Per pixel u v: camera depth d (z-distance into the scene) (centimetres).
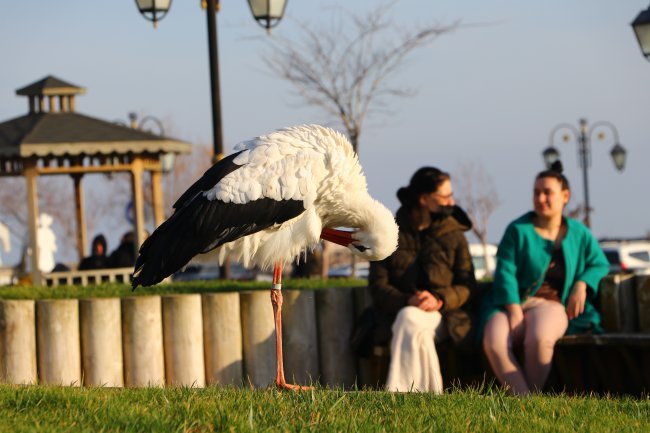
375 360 1127
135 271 893
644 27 1499
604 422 721
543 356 1042
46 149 2098
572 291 1088
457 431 666
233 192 888
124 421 640
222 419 648
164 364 1089
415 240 1108
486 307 1097
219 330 1097
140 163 2238
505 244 1102
